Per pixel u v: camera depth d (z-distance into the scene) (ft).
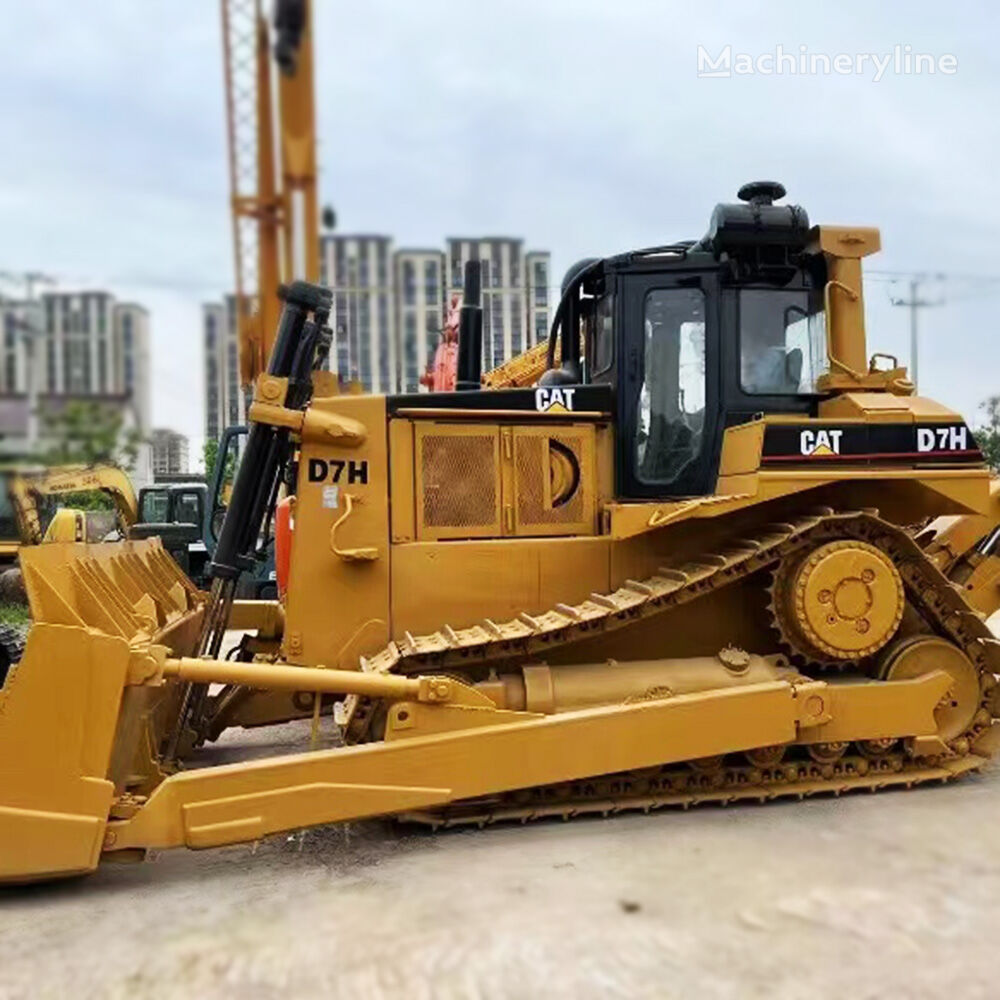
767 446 15.24
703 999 9.36
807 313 16.93
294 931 11.13
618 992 9.53
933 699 15.72
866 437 15.57
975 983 9.62
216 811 12.62
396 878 12.69
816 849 13.35
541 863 13.01
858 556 15.30
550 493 16.69
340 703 16.53
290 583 15.84
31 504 21.86
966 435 15.90
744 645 16.78
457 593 16.12
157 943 10.91
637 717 14.25
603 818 14.89
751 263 16.51
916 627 16.70
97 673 12.23
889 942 10.52
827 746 15.75
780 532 15.78
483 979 9.86
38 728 12.09
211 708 19.01
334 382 16.21
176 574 20.56
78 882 12.96
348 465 15.97
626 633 16.40
